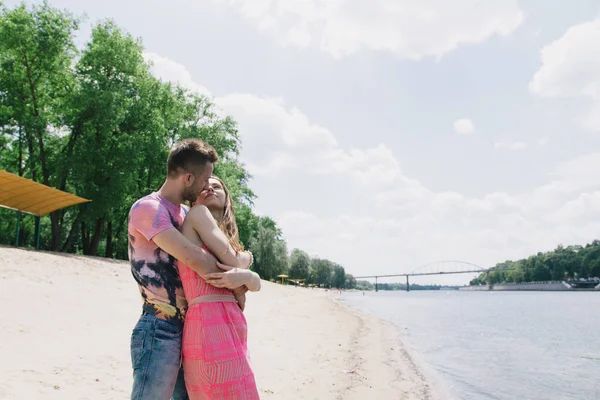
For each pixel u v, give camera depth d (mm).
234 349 2268
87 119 25125
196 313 2273
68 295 11305
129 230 2373
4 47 23688
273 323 14250
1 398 4352
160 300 2293
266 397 5660
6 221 35344
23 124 24438
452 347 12234
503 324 21266
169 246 2229
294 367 7637
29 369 5473
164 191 2479
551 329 18734
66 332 7852
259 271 65125
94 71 25469
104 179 25734
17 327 7629
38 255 15906
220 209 2709
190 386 2275
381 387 6758
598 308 41250
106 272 16219
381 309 33594
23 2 24531
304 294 43938
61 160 24562
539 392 7211
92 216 25078
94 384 5195
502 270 195125
